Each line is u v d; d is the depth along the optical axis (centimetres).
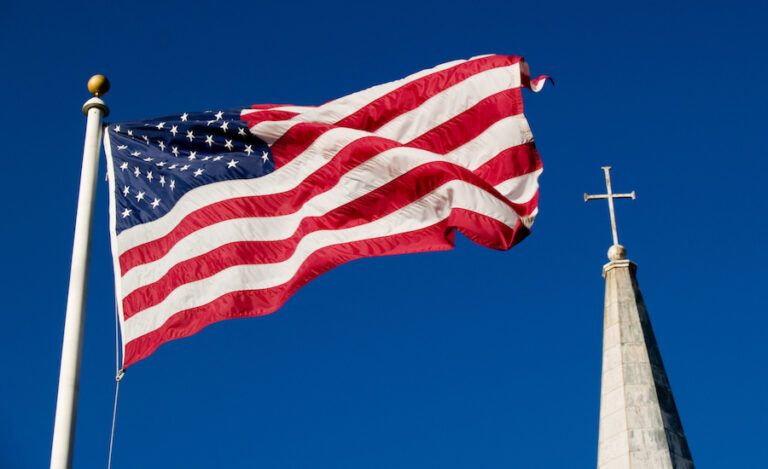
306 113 2092
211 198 1978
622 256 2473
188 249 1925
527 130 2112
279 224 1981
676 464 2164
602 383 2327
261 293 1920
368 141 2017
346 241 1964
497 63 2164
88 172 1864
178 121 2027
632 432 2209
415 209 1989
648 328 2378
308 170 2023
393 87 2155
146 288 1881
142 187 1959
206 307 1889
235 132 2030
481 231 1955
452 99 2141
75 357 1614
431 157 2003
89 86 1944
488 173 2098
